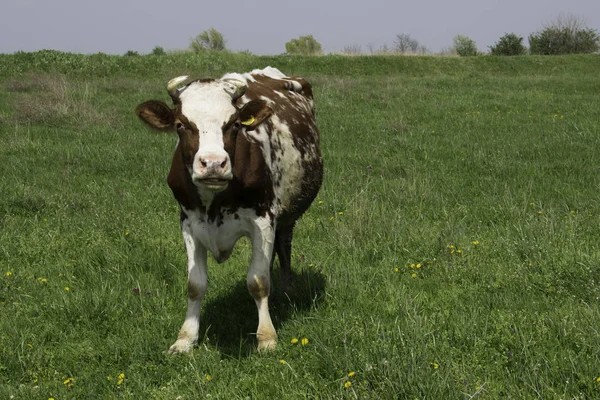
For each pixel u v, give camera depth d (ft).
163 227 24.53
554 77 89.97
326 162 36.24
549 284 17.62
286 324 16.29
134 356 14.83
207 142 13.12
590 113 54.44
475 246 21.38
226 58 95.45
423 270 19.85
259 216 15.42
